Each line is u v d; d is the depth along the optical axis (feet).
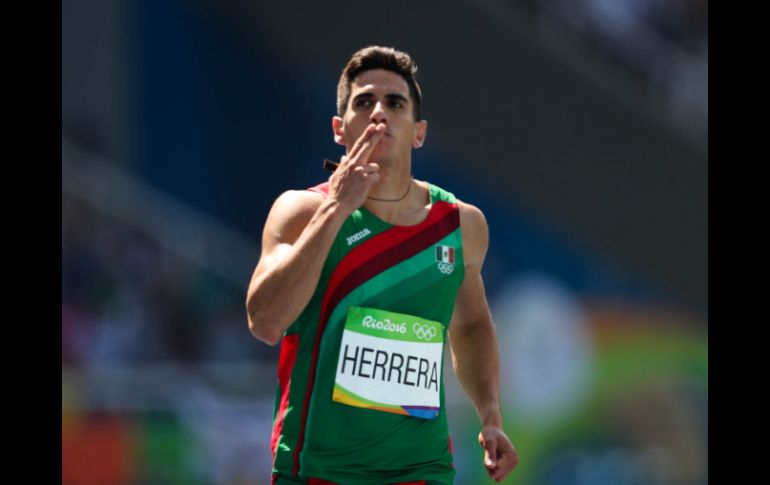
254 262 134.31
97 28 135.44
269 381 101.91
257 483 99.14
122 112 135.85
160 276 123.54
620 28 141.28
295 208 36.01
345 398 34.94
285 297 33.58
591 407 125.59
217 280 128.36
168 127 138.41
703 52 143.95
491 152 128.77
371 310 35.40
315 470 35.04
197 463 96.94
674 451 126.31
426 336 36.19
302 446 35.19
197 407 98.48
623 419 126.41
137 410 96.12
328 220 33.63
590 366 128.98
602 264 135.13
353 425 35.04
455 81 126.41
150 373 98.02
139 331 116.98
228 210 139.85
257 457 99.55
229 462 98.17
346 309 35.24
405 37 126.11
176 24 139.03
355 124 36.40
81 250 119.75
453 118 127.03
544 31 136.26
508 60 127.03
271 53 142.20
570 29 138.41
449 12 125.49
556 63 127.95
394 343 35.58
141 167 136.36
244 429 99.45
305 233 33.78
